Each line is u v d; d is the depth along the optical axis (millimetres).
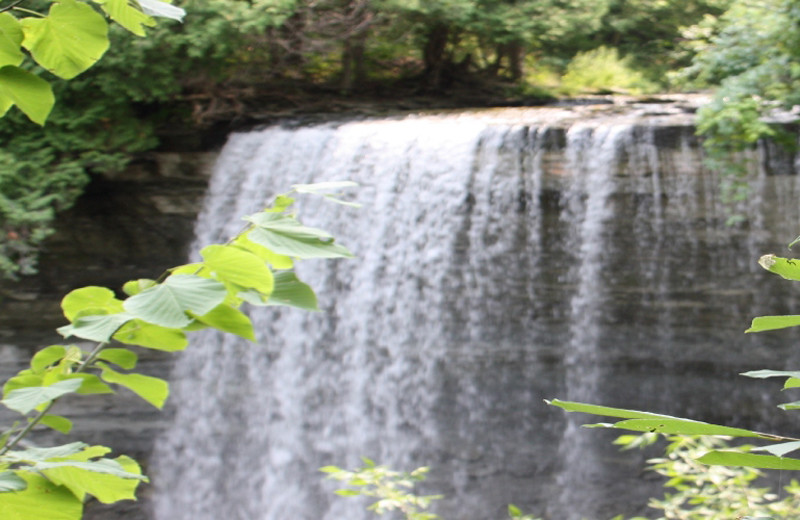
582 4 14250
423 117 11867
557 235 10438
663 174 9945
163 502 11734
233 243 1695
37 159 11711
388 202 11164
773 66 9281
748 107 9102
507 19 13711
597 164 10133
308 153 11656
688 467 3979
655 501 4012
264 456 12062
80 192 11773
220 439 12141
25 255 11703
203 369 12148
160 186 12352
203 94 12695
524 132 10422
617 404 10594
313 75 14062
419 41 14211
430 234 10961
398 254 11164
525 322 10789
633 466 10695
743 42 9805
